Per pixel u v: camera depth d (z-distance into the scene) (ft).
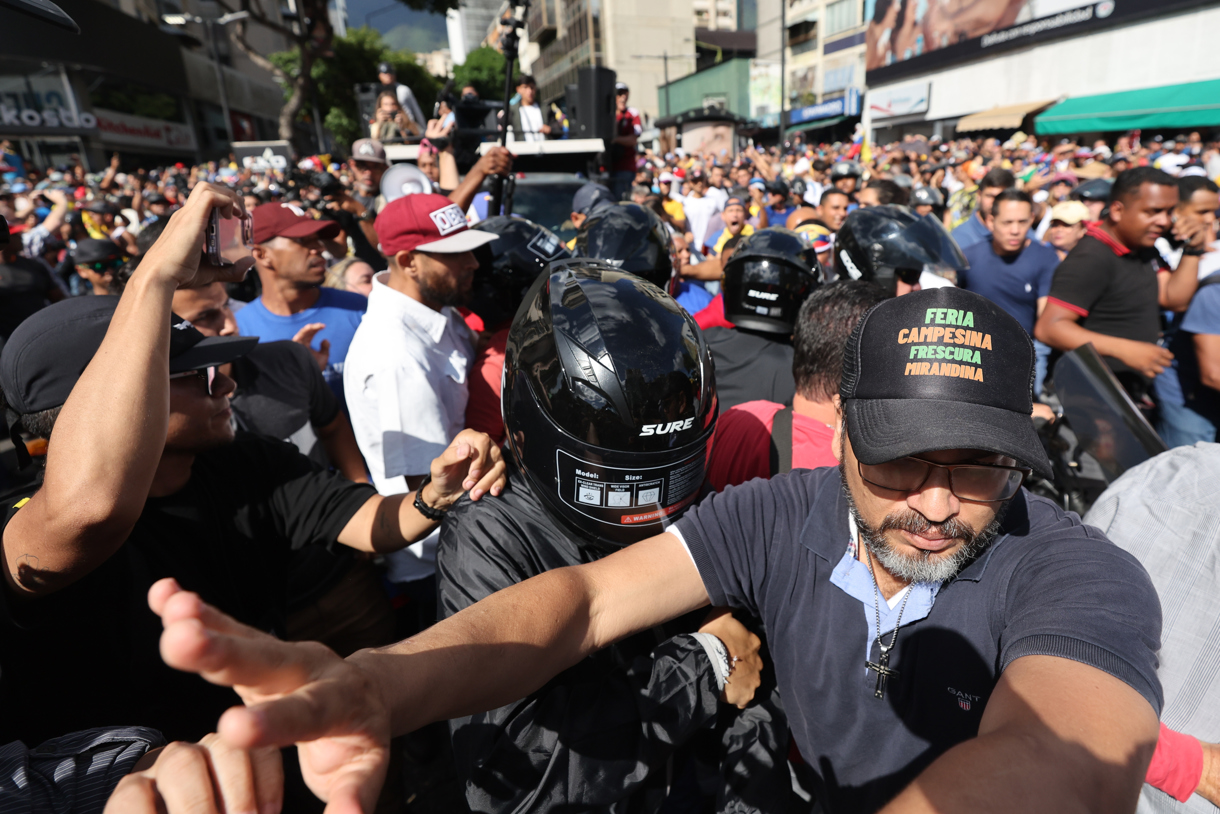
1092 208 15.98
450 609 3.57
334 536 4.96
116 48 86.48
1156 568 3.88
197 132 112.37
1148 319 10.54
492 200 11.85
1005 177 13.57
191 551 4.31
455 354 7.43
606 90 19.21
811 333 4.96
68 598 3.60
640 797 3.76
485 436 3.95
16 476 10.25
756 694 4.07
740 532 3.51
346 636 6.58
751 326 6.77
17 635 3.51
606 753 3.13
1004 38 94.79
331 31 66.13
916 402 2.68
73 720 3.83
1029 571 2.88
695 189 30.89
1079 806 1.93
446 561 3.76
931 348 2.71
